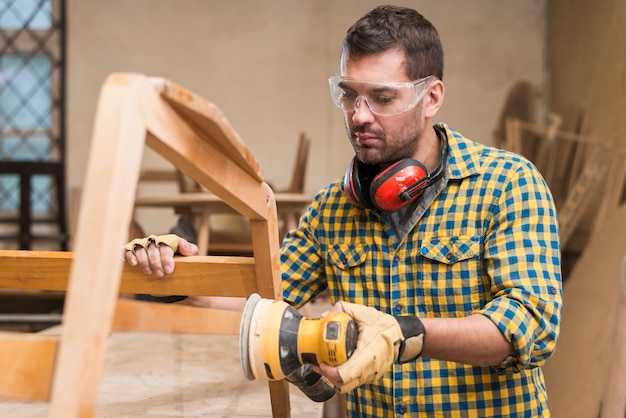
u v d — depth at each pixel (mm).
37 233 6816
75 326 657
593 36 5234
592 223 4773
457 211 1445
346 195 1510
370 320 1036
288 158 6684
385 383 1487
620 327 1729
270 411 1695
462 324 1166
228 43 6723
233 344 2631
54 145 6863
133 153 713
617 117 4648
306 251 1667
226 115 6711
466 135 6578
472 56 6586
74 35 6766
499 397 1430
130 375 2096
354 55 1390
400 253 1490
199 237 3482
